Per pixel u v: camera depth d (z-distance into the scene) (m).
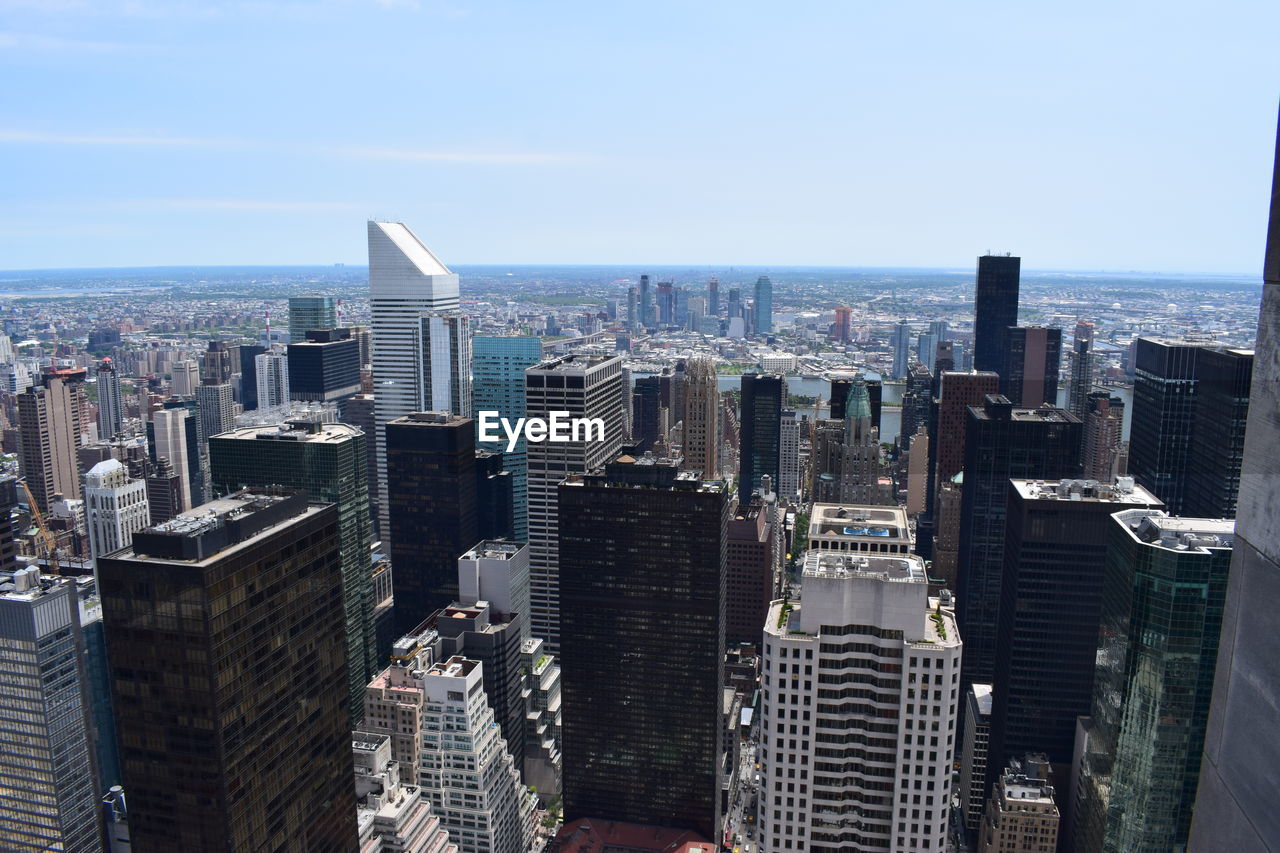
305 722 158.25
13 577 180.00
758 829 167.12
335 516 163.75
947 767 154.12
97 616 165.88
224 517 143.88
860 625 153.38
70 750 171.88
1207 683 165.88
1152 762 175.12
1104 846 191.75
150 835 145.62
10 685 172.25
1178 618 165.88
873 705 155.12
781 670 157.50
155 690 138.50
